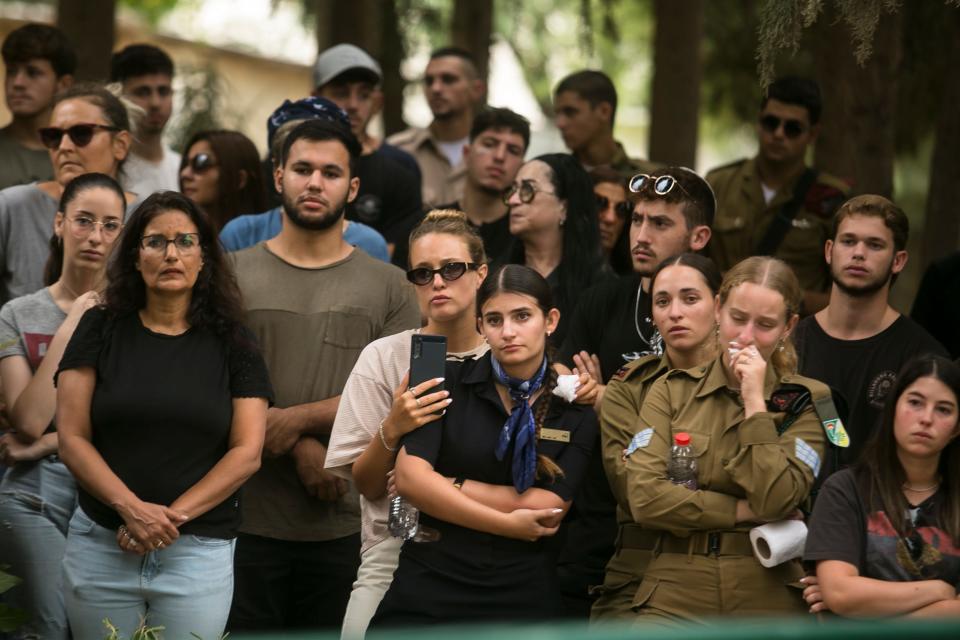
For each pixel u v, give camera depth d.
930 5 26.77
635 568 13.41
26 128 20.50
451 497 12.72
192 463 13.95
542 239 17.48
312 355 15.69
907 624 5.34
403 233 20.61
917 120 28.72
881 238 15.31
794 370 13.43
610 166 20.80
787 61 29.69
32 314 15.84
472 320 14.03
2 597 15.27
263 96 48.72
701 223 15.58
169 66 22.23
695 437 12.99
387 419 13.20
